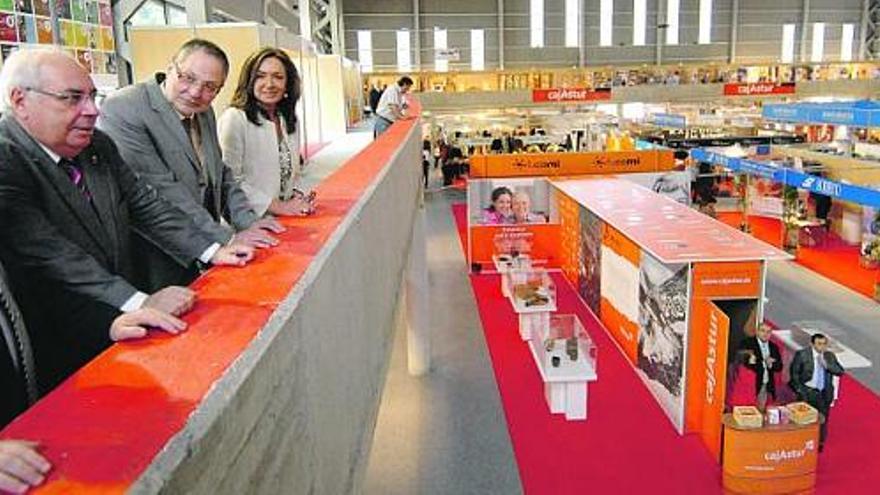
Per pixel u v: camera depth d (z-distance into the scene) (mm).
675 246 6258
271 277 1189
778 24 24844
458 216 15797
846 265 11039
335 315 1390
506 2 24250
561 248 11086
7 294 1260
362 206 1861
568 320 6645
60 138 1418
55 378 1384
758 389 5805
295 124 2822
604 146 17516
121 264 1625
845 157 11727
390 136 4152
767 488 5070
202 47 2043
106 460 609
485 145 19109
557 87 22594
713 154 13586
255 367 845
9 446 614
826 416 5594
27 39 3934
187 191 1967
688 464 5559
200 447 671
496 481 5477
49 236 1333
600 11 24469
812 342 5695
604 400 6668
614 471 5508
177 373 795
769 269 11094
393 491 5406
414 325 7387
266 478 868
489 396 6930
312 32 14430
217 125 2529
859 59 25016
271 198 2475
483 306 9695
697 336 5816
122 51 5266
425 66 24469
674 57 24844
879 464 5457
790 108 12219
